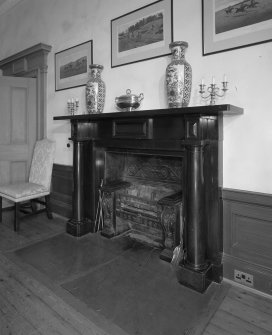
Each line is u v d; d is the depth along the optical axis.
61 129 3.16
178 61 1.86
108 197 2.54
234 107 1.53
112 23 2.51
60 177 3.23
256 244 1.76
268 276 1.71
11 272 1.97
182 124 1.86
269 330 1.43
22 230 2.81
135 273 1.97
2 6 3.86
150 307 1.59
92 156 2.63
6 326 1.43
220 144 1.83
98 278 1.90
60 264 2.10
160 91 2.19
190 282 1.78
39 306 1.59
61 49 3.08
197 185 1.75
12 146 3.36
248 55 1.72
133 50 2.36
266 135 1.69
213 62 1.87
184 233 1.97
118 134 2.25
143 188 2.55
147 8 2.23
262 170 1.72
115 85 2.52
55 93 3.20
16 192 2.77
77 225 2.62
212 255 1.88
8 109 3.32
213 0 1.84
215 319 1.51
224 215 1.88
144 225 2.55
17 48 3.78
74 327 1.43
